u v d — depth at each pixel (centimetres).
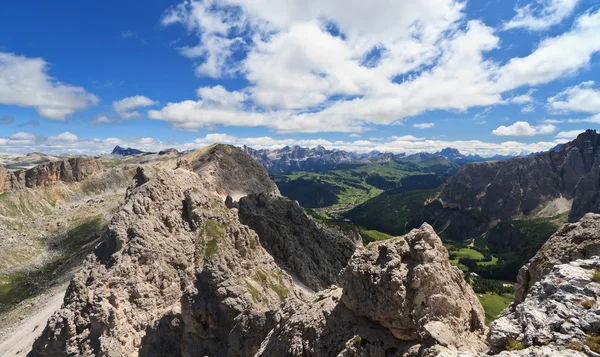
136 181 14275
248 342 5531
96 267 9731
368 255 3747
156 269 9994
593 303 2292
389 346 3272
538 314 2438
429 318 3138
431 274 3247
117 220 10869
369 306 3506
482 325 3359
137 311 9144
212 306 6462
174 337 7056
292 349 4019
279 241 14162
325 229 19988
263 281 10212
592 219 3250
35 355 8569
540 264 3341
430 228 3553
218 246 11075
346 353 3350
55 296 18512
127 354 8175
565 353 2072
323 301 4409
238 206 17562
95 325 8600
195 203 12362
